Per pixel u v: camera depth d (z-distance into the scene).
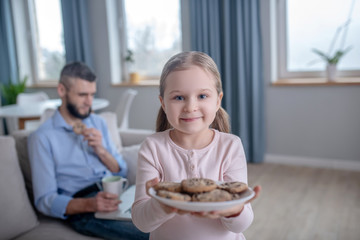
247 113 3.65
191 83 0.76
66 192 1.58
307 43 3.61
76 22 4.48
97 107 3.46
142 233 1.26
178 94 0.77
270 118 3.67
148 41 4.54
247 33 3.48
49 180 1.49
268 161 3.74
